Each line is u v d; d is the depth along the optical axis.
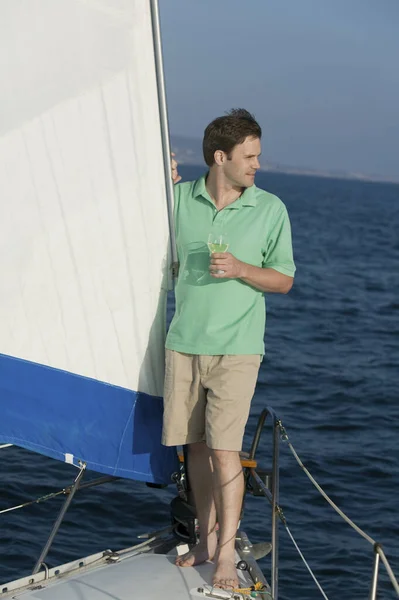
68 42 4.18
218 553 4.53
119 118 4.32
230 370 4.52
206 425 4.58
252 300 4.61
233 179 4.56
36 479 10.25
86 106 4.26
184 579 4.49
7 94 4.13
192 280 4.59
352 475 11.51
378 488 11.13
